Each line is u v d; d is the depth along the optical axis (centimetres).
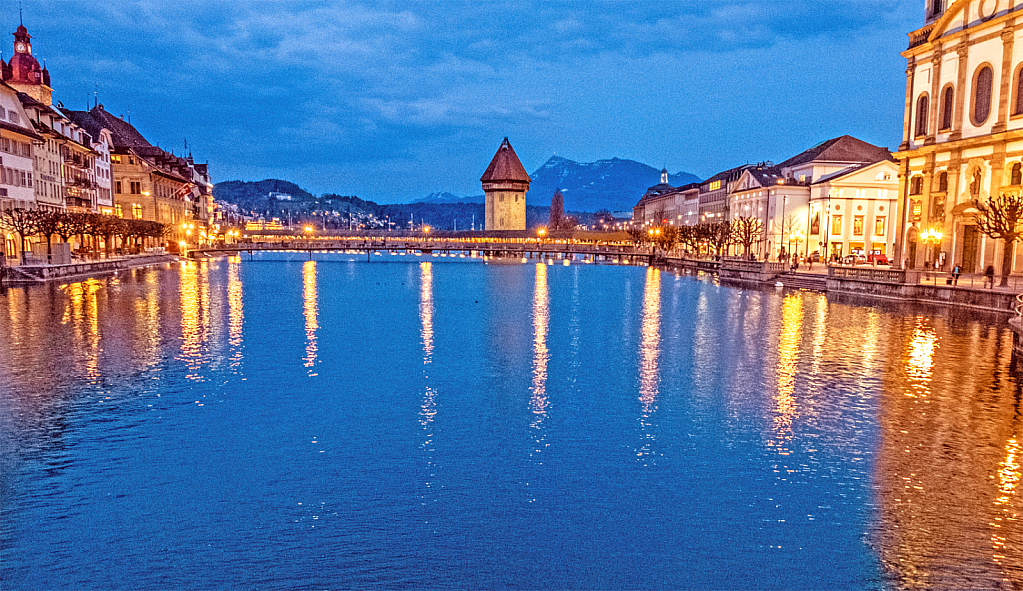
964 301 4319
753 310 4575
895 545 1183
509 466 1541
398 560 1135
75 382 2288
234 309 4453
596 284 7275
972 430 1797
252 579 1081
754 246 11156
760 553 1162
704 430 1806
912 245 6638
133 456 1591
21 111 7050
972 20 5747
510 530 1238
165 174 12131
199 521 1266
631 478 1473
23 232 6600
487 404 2061
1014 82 5281
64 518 1274
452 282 7569
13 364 2559
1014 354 2839
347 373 2489
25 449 1633
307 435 1748
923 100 6456
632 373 2514
